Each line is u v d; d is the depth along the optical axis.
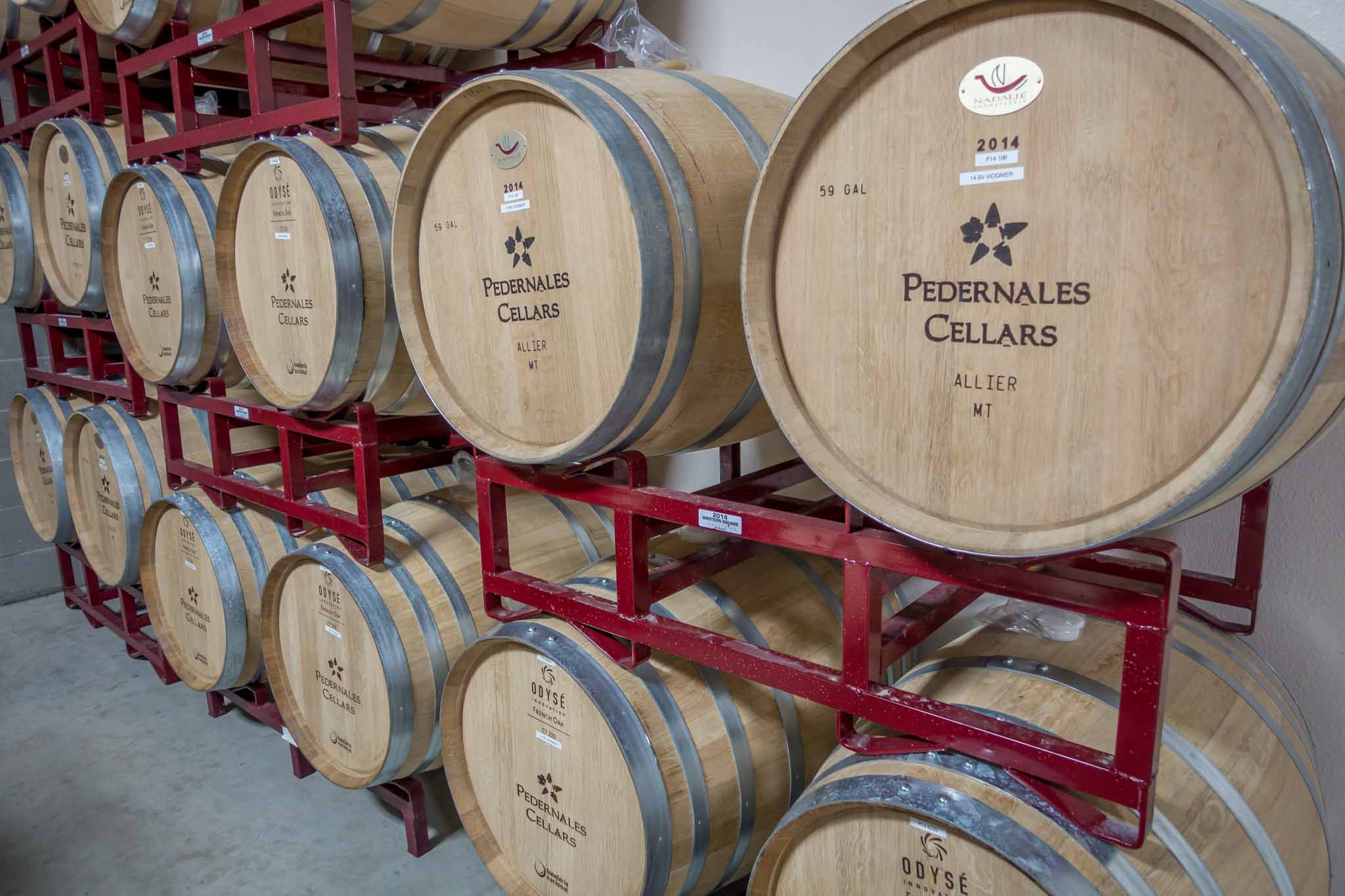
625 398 1.75
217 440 3.32
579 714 2.08
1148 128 1.14
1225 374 1.12
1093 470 1.26
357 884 2.83
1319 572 2.17
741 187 1.90
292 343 2.73
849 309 1.47
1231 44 1.02
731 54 3.14
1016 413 1.32
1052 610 1.88
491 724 2.36
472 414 2.19
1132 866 1.38
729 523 1.84
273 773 3.49
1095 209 1.20
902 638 1.85
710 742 2.01
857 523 1.64
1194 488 1.12
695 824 1.95
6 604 5.44
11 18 4.23
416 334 2.22
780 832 1.63
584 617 2.12
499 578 2.33
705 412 2.00
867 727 1.77
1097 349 1.23
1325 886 1.71
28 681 4.35
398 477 3.50
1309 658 2.22
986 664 1.75
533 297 1.97
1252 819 1.54
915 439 1.43
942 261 1.35
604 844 2.07
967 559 1.51
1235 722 1.70
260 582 3.34
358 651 2.72
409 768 2.77
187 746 3.70
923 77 1.32
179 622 3.77
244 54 3.45
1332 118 1.07
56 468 4.59
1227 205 1.09
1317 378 1.06
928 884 1.50
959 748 1.54
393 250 2.17
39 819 3.21
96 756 3.63
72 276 4.16
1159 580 1.58
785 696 2.15
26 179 4.36
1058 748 1.44
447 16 2.86
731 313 1.88
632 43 3.21
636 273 1.77
